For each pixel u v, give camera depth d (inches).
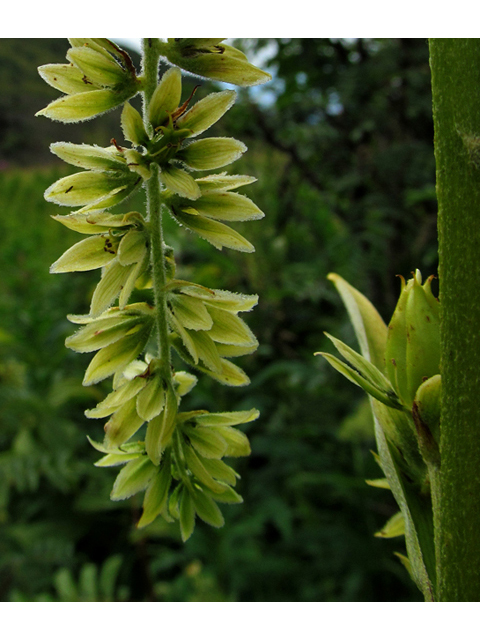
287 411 173.9
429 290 32.7
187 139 27.3
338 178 192.4
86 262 26.7
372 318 40.4
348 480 149.8
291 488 161.6
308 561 150.7
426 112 163.0
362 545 147.4
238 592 142.3
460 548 26.5
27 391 189.5
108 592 132.7
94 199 26.8
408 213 169.5
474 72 25.4
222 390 175.5
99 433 189.2
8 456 168.4
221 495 28.2
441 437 27.2
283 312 196.9
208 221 27.0
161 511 28.2
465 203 25.8
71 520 167.8
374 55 166.1
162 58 26.9
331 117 185.0
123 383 28.4
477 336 26.0
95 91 26.4
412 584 143.1
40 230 338.6
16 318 223.6
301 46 167.3
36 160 546.9
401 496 32.2
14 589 150.9
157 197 26.3
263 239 194.1
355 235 174.9
